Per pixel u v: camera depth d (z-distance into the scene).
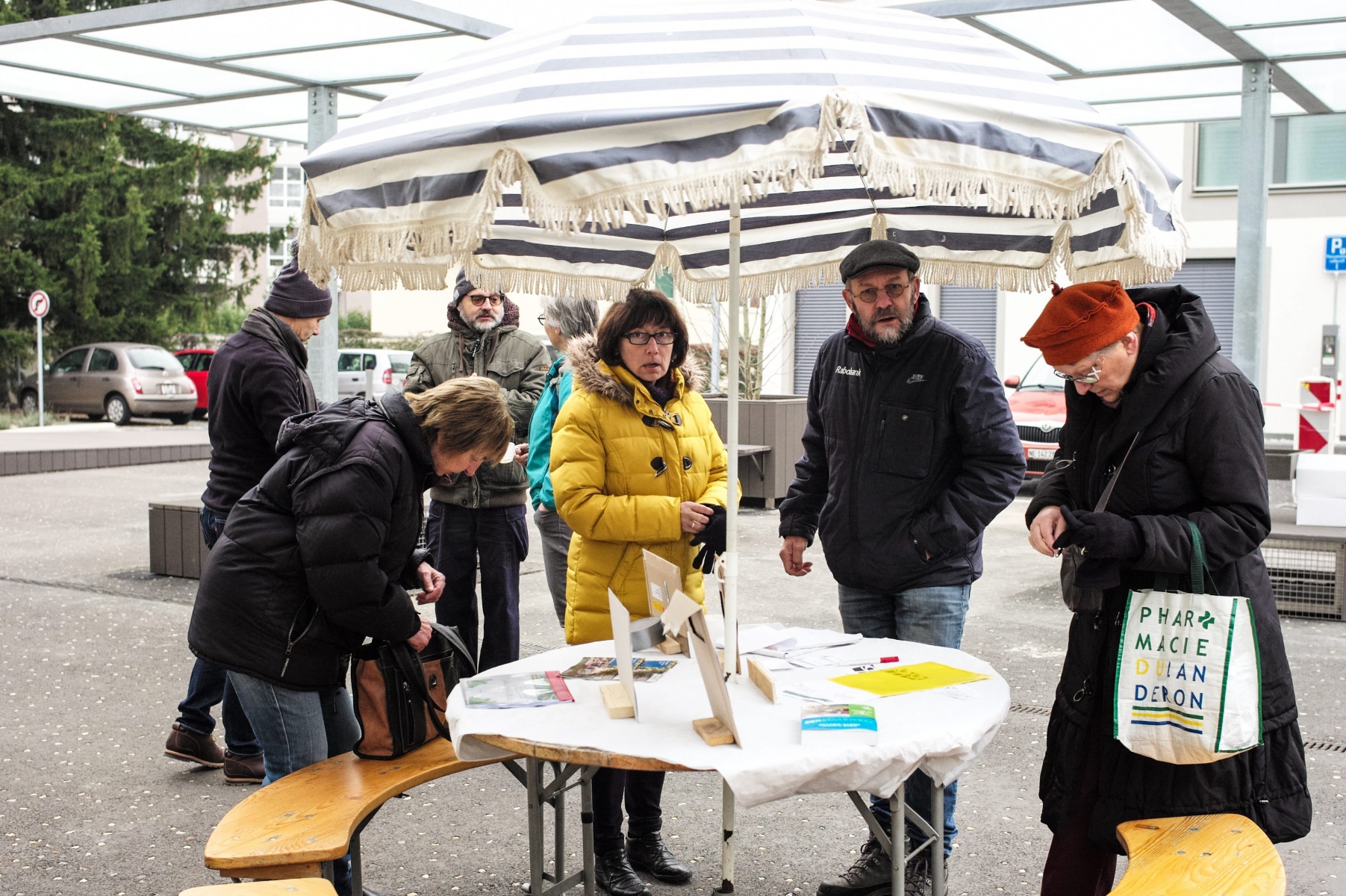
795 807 4.46
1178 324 2.80
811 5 2.81
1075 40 8.06
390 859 4.00
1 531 10.91
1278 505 8.48
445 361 5.30
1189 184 17.89
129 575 8.76
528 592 8.12
